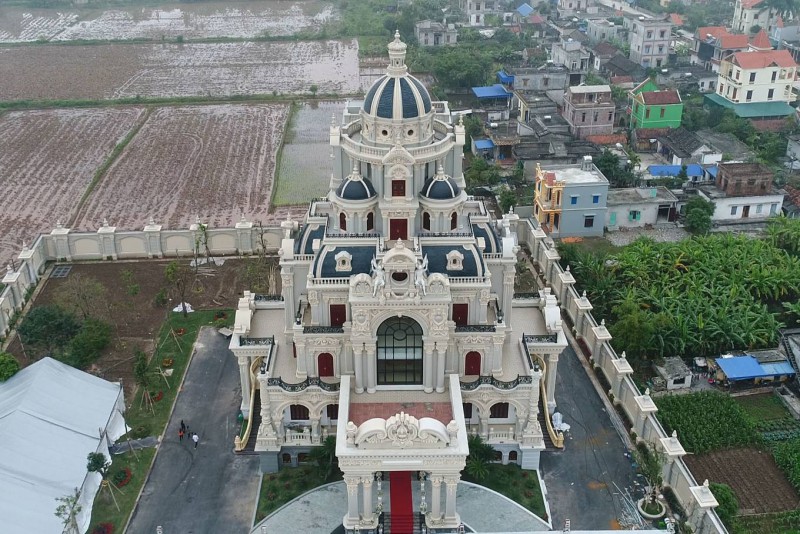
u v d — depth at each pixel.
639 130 164.25
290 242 82.62
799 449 80.88
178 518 74.19
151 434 84.88
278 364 82.81
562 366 96.06
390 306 74.19
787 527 73.12
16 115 195.38
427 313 74.62
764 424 85.88
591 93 166.00
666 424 84.88
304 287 83.88
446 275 76.38
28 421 76.31
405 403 77.19
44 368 83.56
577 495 76.81
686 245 113.94
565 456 81.81
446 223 81.81
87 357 94.12
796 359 91.81
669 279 107.12
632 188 135.00
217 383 93.44
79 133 182.00
